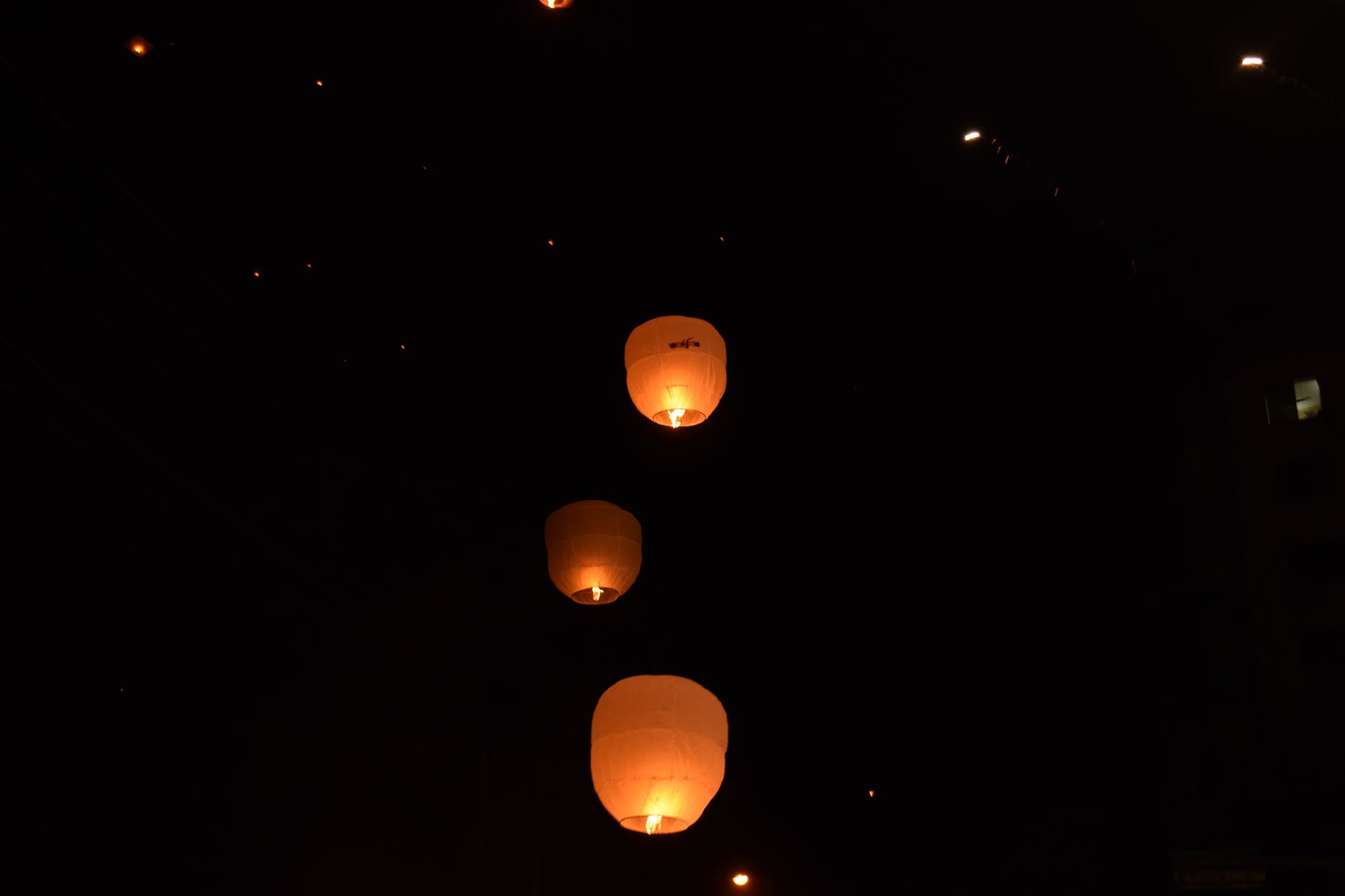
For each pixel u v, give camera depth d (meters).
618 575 5.90
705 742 4.67
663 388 5.35
